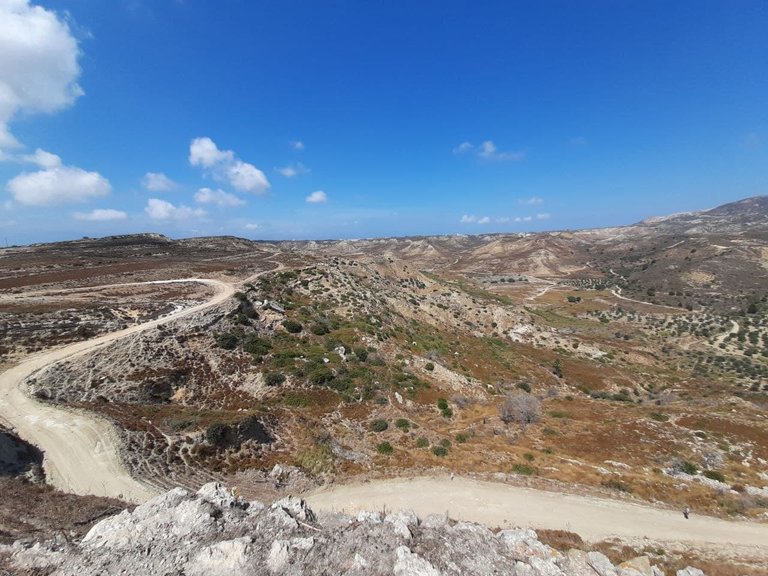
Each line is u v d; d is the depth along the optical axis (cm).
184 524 1323
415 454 2831
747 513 2317
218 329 4284
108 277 6334
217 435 2506
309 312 5516
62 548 1207
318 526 1416
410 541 1334
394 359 4728
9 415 2472
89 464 2098
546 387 5253
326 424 3167
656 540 1988
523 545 1455
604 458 2953
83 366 3198
